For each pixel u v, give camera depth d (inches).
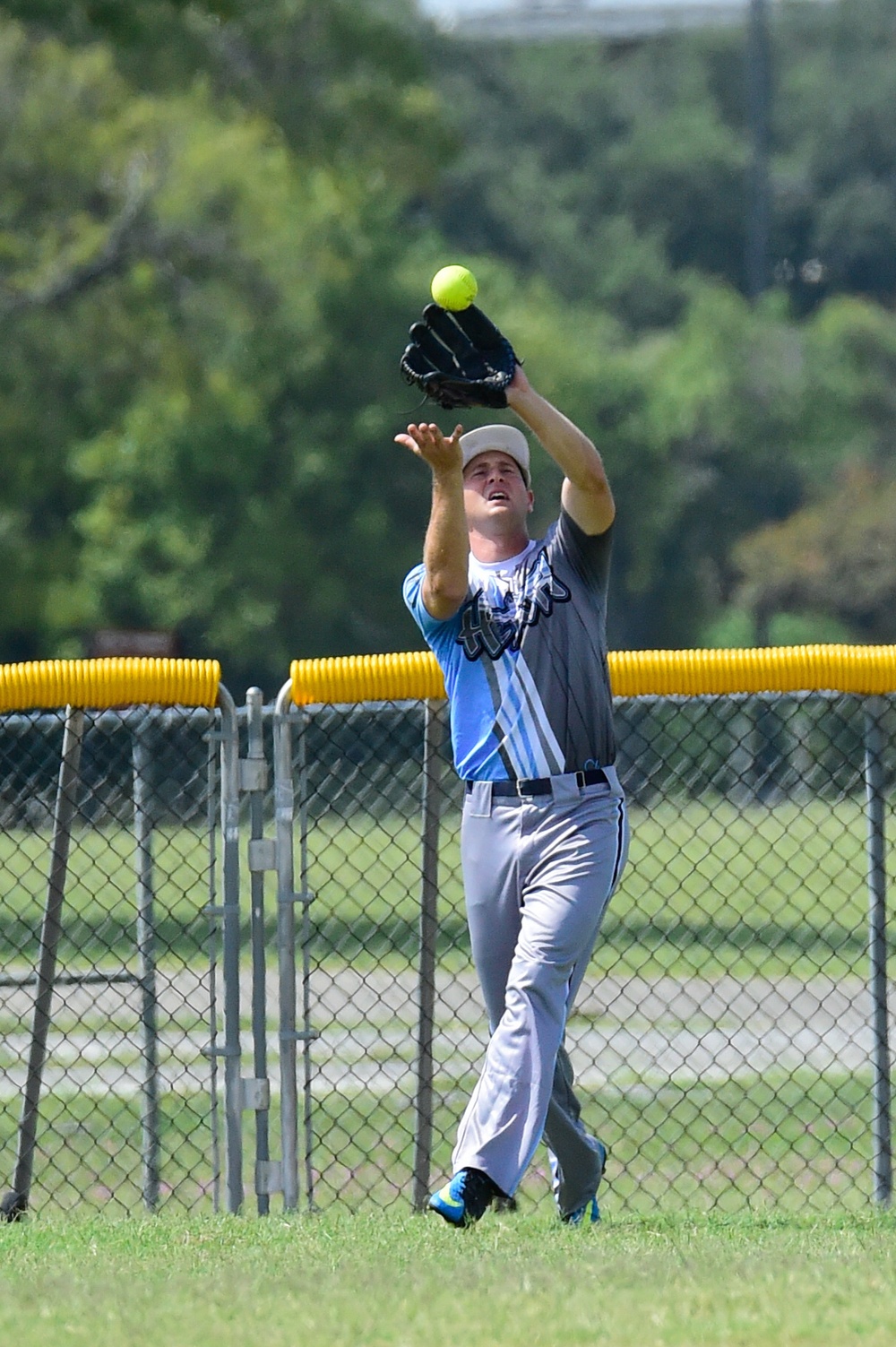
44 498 5157.5
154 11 2940.5
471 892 783.7
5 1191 1008.9
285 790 894.4
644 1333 580.4
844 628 7588.6
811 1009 1566.2
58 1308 626.8
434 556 759.7
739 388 7667.3
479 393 766.5
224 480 5221.5
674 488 7170.3
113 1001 1611.7
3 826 1092.5
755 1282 647.1
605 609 794.8
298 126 3262.8
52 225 3400.6
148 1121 903.7
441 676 884.6
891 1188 897.5
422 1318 601.3
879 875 900.6
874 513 7249.0
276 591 5413.4
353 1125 1215.6
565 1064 809.5
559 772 767.7
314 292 4904.0
